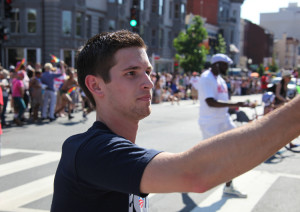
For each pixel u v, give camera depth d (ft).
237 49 169.89
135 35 3.79
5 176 16.78
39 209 12.73
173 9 117.70
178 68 119.34
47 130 30.50
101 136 3.51
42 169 18.02
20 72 33.40
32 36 75.97
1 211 12.51
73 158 3.46
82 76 3.96
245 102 13.89
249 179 16.70
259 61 231.71
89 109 38.45
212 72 14.60
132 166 3.11
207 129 14.58
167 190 3.00
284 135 2.63
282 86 24.02
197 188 2.89
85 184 3.42
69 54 78.54
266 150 2.67
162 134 28.89
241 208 13.01
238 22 176.35
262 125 2.72
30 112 37.70
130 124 3.92
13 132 29.43
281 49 312.71
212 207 13.10
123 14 91.86
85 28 81.00
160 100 62.44
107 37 3.77
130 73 3.69
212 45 132.46
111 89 3.74
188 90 75.05
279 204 13.42
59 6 75.56
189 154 2.96
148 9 105.60
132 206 3.79
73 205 3.54
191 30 104.47
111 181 3.18
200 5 162.50
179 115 43.62
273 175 17.37
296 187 15.47
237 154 2.73
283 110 2.69
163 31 112.88
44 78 36.45
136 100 3.70
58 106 40.88
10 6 45.03
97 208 3.50
